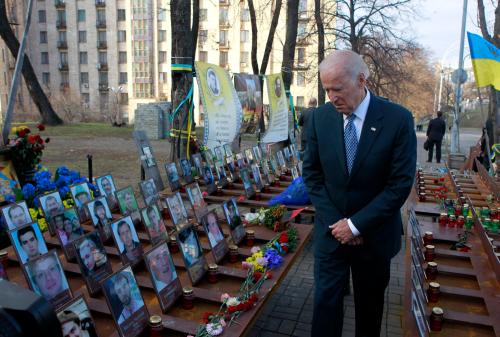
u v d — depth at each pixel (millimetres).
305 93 39312
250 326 2279
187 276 2844
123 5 45062
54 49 46812
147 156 5242
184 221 3641
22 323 847
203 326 2139
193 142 6520
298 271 4531
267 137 7824
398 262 4824
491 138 10797
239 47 41812
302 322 3482
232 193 5316
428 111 45219
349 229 2412
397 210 2438
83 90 47000
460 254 3150
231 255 3104
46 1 46188
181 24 6293
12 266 2855
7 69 26391
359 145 2443
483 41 6320
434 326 2254
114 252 3148
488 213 4047
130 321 2066
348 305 3805
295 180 4930
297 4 11055
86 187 3830
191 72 6438
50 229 3322
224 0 41062
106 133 18516
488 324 2258
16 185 4309
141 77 44812
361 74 2316
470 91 43969
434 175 6402
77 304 1831
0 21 18109
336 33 17641
